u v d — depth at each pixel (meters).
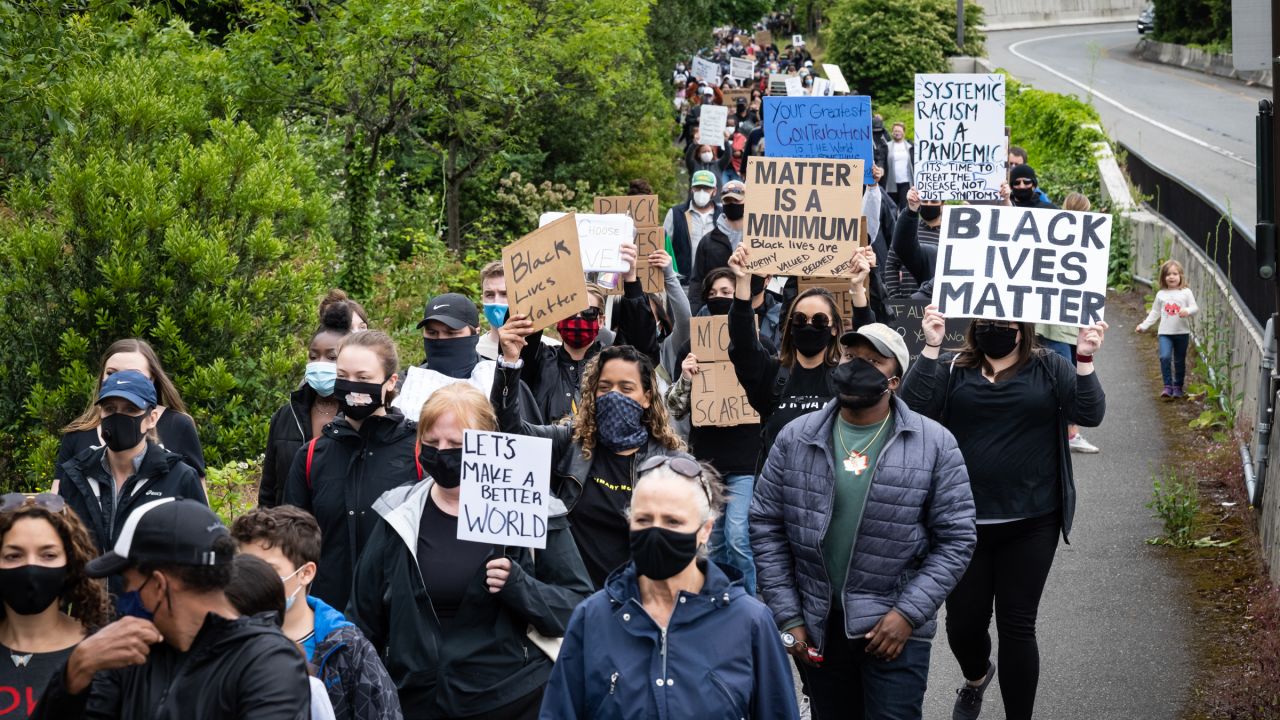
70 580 4.38
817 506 5.71
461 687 4.96
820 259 8.45
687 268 14.27
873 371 5.57
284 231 12.38
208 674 3.54
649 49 28.28
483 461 4.98
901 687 5.60
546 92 22.61
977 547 6.61
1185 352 13.02
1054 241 6.73
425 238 18.58
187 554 3.49
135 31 14.93
